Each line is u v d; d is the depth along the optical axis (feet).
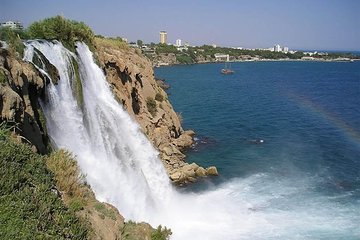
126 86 136.46
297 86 456.04
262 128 214.07
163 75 597.93
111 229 57.77
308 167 144.77
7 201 45.11
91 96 107.04
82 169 79.56
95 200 63.72
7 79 60.29
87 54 117.19
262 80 529.86
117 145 104.12
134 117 133.80
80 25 122.52
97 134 97.81
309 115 257.96
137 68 150.41
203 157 156.15
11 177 48.49
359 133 206.90
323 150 169.78
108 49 140.56
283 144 179.32
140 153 114.11
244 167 143.84
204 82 488.02
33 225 43.55
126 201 88.22
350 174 136.67
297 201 110.52
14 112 58.54
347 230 92.27
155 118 156.97
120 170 97.04
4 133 55.98
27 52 80.64
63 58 96.27
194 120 232.94
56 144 78.18
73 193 60.44
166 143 154.20
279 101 322.96
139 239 61.00
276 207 105.91
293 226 94.02
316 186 123.95
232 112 263.29
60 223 47.75
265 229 92.22
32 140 66.23
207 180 128.98
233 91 390.42
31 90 72.43
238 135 195.93
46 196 50.03
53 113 81.82
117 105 117.80
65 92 90.79
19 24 106.42
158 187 113.50
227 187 122.42
